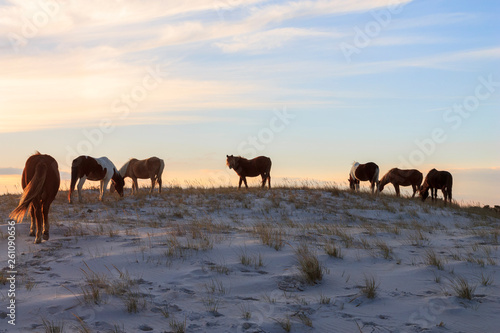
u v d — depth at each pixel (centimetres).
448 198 2253
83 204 1680
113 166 1839
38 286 606
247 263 746
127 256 770
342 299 575
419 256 853
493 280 666
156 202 1744
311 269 664
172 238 907
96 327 456
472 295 585
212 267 716
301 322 483
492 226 1570
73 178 1700
